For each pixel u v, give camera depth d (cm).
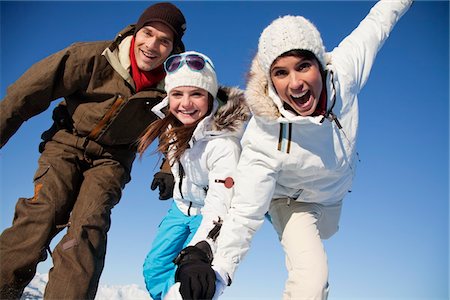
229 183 132
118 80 156
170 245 149
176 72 141
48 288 132
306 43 117
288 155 125
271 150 125
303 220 133
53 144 160
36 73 152
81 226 140
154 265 150
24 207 144
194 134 136
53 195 148
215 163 134
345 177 136
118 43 158
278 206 138
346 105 130
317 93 121
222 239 123
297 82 117
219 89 146
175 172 146
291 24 118
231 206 126
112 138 159
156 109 147
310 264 122
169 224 151
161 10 153
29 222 142
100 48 156
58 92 156
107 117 156
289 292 122
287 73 119
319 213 139
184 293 108
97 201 149
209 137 136
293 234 131
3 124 152
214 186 133
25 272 139
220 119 136
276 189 135
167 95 147
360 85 136
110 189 155
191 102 140
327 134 127
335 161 129
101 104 156
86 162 160
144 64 154
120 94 155
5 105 151
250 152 126
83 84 156
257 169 125
